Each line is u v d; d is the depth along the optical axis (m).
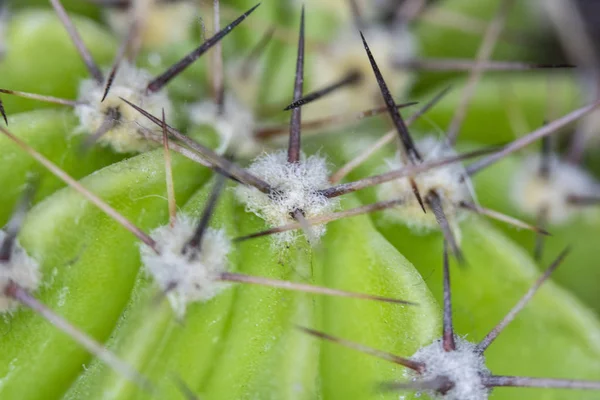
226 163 0.09
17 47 0.10
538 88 0.12
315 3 0.11
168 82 0.10
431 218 0.10
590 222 0.11
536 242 0.11
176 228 0.09
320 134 0.10
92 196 0.09
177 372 0.09
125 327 0.09
